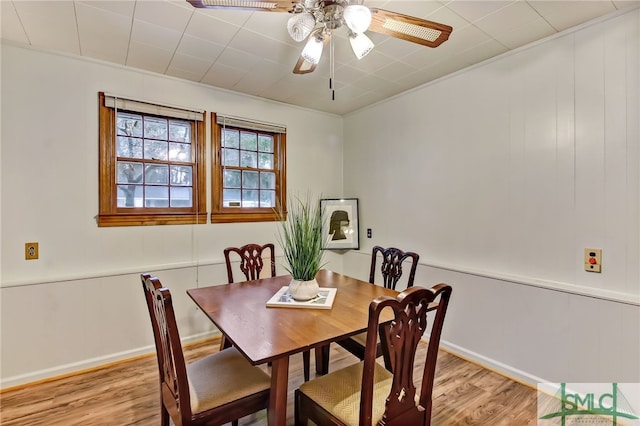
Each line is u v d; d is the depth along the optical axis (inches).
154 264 110.7
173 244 114.3
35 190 91.9
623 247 74.7
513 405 80.7
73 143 96.8
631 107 73.2
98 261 101.2
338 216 150.5
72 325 96.0
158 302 52.4
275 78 113.1
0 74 87.1
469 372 96.7
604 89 76.9
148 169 110.7
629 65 73.3
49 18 76.8
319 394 56.2
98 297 100.0
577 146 81.5
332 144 156.4
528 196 91.2
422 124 120.7
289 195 141.8
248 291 81.0
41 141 92.4
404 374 49.3
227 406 55.1
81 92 97.7
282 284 87.8
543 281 87.7
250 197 133.1
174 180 115.5
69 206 96.6
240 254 103.3
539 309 87.4
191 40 87.7
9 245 88.8
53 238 94.4
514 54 93.3
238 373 61.4
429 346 54.1
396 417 49.4
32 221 91.6
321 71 107.3
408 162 126.7
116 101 102.0
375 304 44.6
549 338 85.5
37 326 91.2
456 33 83.7
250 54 95.5
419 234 123.1
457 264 110.0
